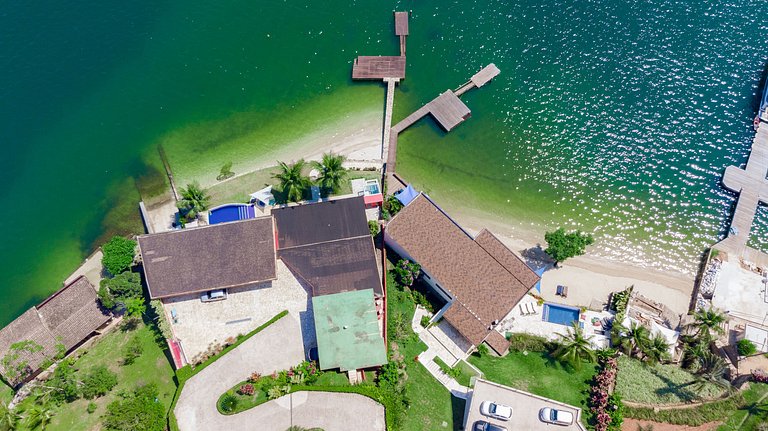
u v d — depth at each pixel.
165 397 56.41
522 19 86.31
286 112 78.69
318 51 83.50
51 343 58.84
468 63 82.56
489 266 61.19
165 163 74.94
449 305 60.09
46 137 77.19
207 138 76.88
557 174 74.38
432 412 54.66
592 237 69.06
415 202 64.38
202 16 86.62
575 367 57.66
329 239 62.88
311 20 86.25
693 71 81.50
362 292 57.16
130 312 60.19
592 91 80.25
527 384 56.91
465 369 58.22
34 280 67.88
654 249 69.12
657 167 74.56
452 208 71.62
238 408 53.66
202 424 53.38
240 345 57.78
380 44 83.94
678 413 54.34
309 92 80.06
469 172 74.31
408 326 60.66
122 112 78.94
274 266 60.34
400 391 54.66
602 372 57.06
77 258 69.00
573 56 83.12
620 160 75.19
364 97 79.56
